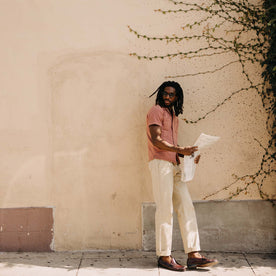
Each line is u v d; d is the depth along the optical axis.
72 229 4.37
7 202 4.36
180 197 3.93
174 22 4.40
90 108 4.39
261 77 4.36
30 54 4.39
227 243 4.38
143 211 4.37
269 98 4.36
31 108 4.38
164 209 3.82
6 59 4.39
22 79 4.39
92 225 4.38
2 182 4.37
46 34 4.40
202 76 4.39
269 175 4.37
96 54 4.40
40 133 4.38
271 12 4.32
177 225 4.39
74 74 4.40
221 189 4.39
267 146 4.38
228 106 4.39
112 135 4.39
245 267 3.91
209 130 4.39
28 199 4.36
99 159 4.39
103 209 4.38
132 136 4.39
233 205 4.38
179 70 4.39
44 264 3.98
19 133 4.38
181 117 4.39
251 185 4.38
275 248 4.35
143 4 4.40
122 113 4.39
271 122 4.37
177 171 3.98
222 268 3.89
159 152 3.86
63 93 4.39
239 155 4.38
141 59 4.39
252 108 4.38
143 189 4.38
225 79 4.39
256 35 4.37
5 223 4.36
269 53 4.31
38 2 4.40
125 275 3.70
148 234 4.37
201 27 4.39
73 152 4.39
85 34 4.40
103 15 4.41
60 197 4.38
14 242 4.35
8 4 4.40
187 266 3.87
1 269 3.84
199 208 4.39
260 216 4.37
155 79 4.39
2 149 4.37
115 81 4.40
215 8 4.40
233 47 4.38
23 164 4.37
